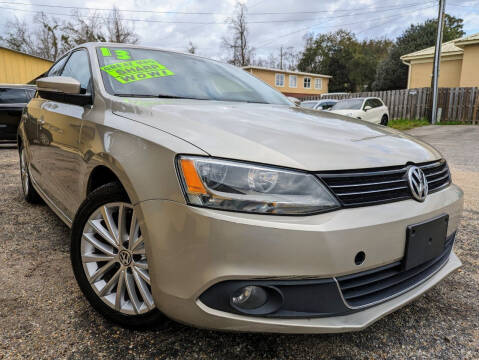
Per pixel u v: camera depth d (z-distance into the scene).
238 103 2.45
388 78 35.47
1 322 1.80
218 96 2.51
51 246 2.74
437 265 1.92
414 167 1.67
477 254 2.82
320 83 40.81
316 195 1.38
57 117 2.46
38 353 1.59
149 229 1.44
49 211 3.58
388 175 1.58
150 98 2.16
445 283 2.37
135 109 1.88
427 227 1.64
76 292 2.10
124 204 1.67
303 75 39.03
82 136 2.03
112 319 1.78
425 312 2.04
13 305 1.95
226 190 1.34
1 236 2.91
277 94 3.06
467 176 5.73
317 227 1.33
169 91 2.34
